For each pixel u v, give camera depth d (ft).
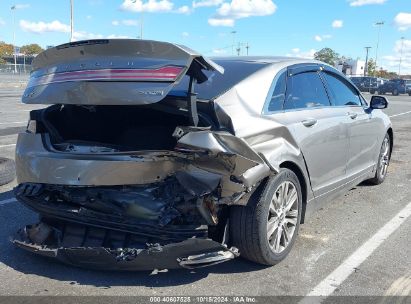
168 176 10.98
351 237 15.43
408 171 25.91
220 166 10.75
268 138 12.55
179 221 11.41
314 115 15.01
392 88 166.81
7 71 226.99
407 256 13.94
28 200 12.87
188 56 10.53
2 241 14.38
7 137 34.01
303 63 15.75
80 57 11.37
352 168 18.06
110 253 11.07
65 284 11.80
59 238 12.34
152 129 13.00
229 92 12.40
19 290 11.44
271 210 12.45
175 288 11.68
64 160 11.53
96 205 11.89
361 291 11.73
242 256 12.69
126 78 10.65
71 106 13.21
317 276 12.50
